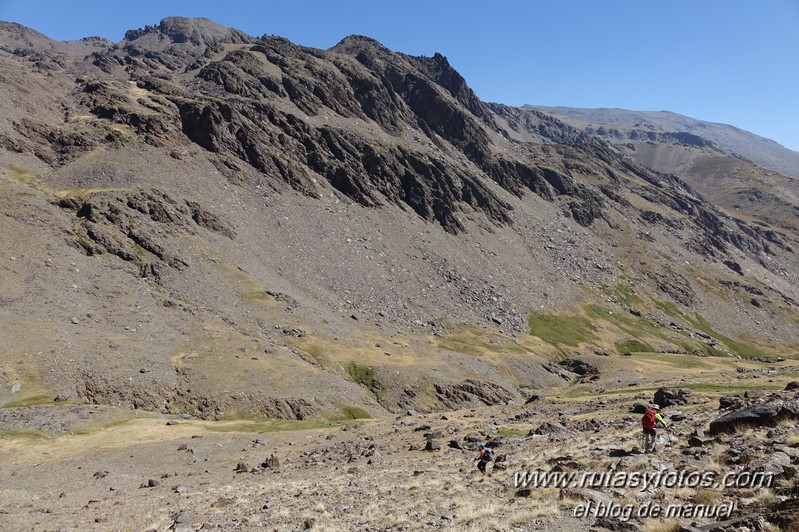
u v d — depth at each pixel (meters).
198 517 24.81
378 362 100.88
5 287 81.69
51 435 54.84
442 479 26.23
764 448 18.56
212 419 70.25
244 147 176.38
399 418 69.56
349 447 46.34
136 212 119.12
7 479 40.41
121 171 137.25
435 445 39.88
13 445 50.53
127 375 72.81
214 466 45.00
